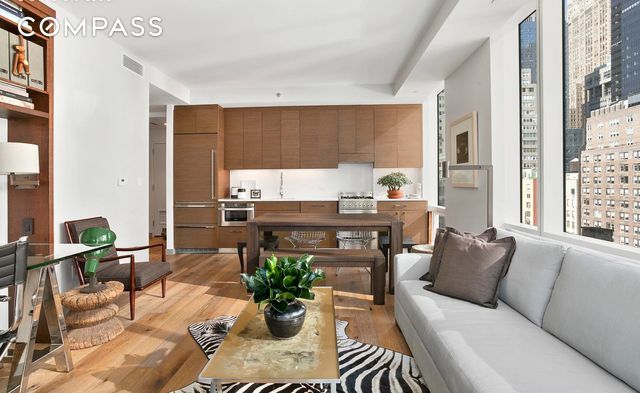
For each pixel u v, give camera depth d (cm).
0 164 237
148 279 303
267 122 612
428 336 172
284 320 153
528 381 120
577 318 146
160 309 314
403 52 423
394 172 627
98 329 249
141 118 440
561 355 140
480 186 342
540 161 267
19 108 259
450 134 428
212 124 586
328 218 373
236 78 527
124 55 405
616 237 209
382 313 304
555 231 261
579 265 160
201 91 585
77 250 217
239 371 128
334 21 347
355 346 238
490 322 175
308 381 123
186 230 592
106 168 369
